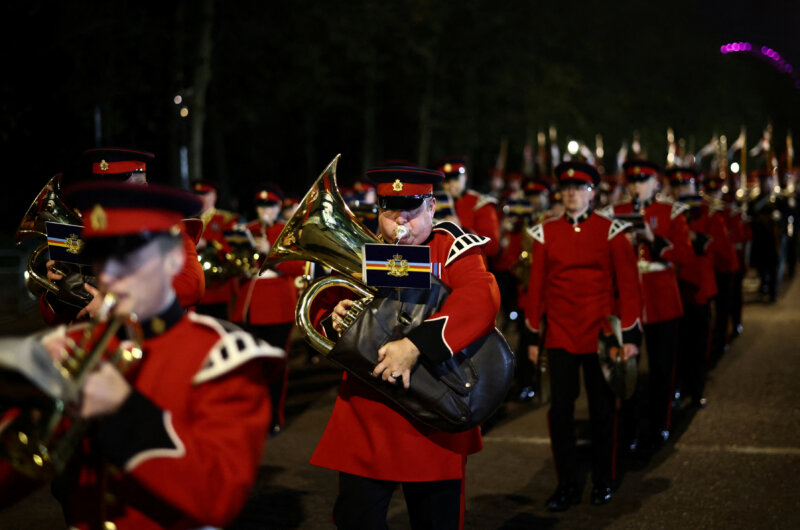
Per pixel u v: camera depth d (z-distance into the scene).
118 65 17.83
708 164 36.84
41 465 2.09
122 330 2.18
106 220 2.03
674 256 6.98
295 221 3.54
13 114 15.27
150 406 2.00
